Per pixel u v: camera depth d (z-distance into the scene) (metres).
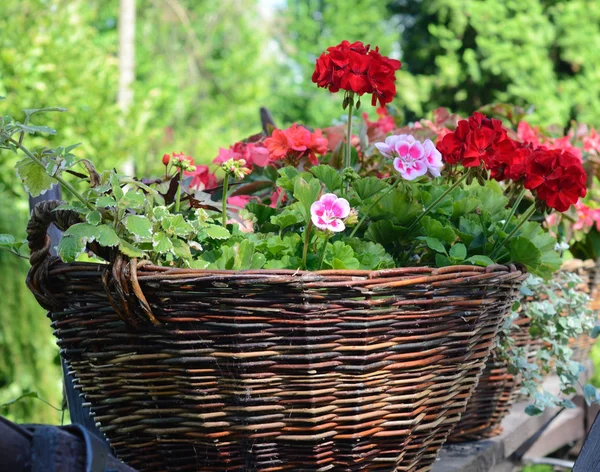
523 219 1.18
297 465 0.97
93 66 5.59
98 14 10.24
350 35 12.15
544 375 2.17
